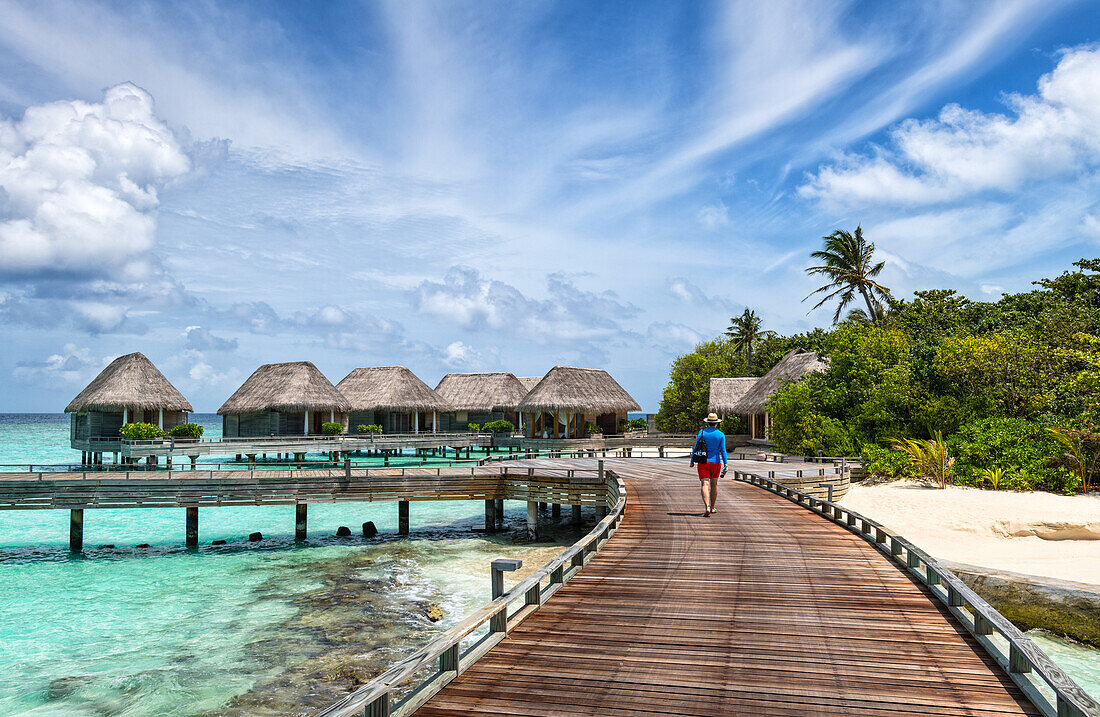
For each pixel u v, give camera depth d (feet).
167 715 30.91
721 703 17.24
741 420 164.04
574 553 28.99
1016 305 133.18
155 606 48.21
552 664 19.99
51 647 39.93
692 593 27.55
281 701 32.22
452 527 81.35
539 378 202.80
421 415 177.58
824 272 164.04
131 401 125.39
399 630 42.80
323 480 69.72
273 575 57.06
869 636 22.29
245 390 153.99
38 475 72.33
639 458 108.17
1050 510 60.03
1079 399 79.92
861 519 38.65
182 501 67.26
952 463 76.54
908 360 96.89
